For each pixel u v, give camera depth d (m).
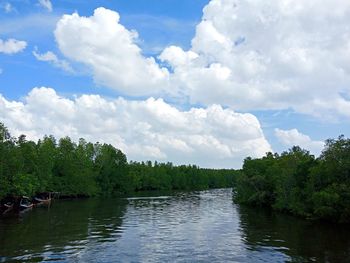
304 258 36.97
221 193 174.25
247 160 119.88
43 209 88.81
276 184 90.50
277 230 55.41
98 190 149.62
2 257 36.81
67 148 138.25
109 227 57.91
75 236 49.12
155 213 80.56
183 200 124.44
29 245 42.78
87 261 35.66
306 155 94.25
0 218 69.12
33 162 102.00
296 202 73.94
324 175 66.75
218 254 38.88
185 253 39.34
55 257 37.09
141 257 37.44
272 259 36.66
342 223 62.12
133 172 193.25
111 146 174.00
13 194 84.94
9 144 85.19
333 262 35.31
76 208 92.06
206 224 62.41
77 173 136.62
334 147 66.19
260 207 97.44
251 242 45.47
